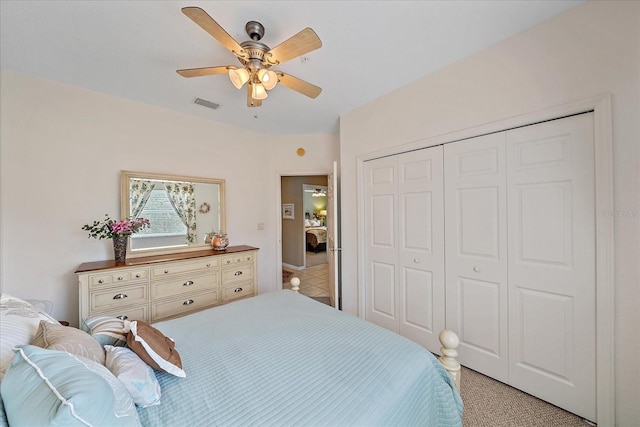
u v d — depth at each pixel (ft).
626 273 4.57
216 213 10.84
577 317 5.13
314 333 4.79
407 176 8.08
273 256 12.85
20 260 7.01
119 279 7.29
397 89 8.14
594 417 4.94
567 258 5.24
